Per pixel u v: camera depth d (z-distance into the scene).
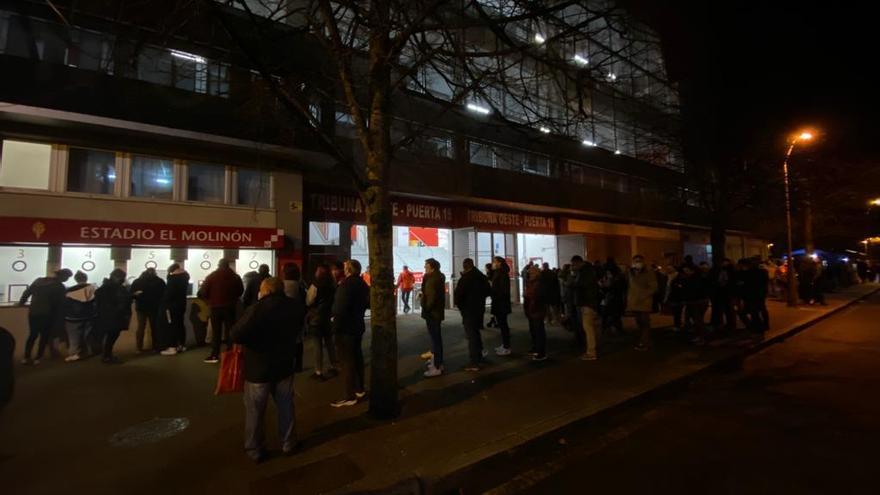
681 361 7.86
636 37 8.33
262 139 9.41
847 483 3.77
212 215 9.88
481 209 16.92
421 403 5.67
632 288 8.92
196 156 9.75
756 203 16.66
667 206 24.70
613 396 5.93
